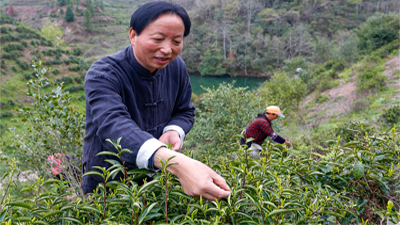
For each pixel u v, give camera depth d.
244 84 58.41
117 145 0.86
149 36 1.05
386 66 15.89
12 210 0.85
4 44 52.84
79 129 2.04
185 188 0.83
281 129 6.78
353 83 15.34
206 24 80.62
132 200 0.77
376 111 9.77
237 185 0.90
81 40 92.38
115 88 1.16
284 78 12.75
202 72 66.69
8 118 34.81
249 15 80.44
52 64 53.72
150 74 1.26
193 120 1.59
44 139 2.08
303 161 1.16
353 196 1.13
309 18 82.50
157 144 0.90
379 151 1.31
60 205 0.92
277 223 0.82
